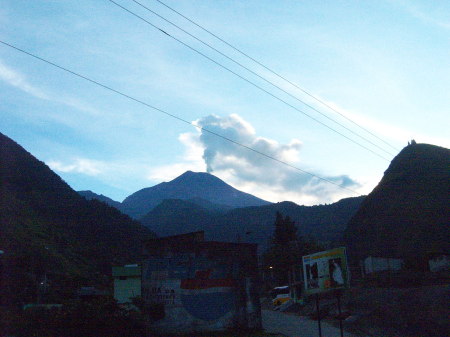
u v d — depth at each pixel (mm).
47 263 62125
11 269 44625
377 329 23500
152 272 26938
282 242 85875
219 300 26688
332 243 66750
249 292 27250
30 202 98188
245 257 27812
